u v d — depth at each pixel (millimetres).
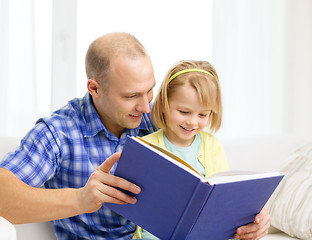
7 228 953
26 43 2203
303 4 2818
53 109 2266
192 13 2539
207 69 1562
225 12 2617
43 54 2254
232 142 1865
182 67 1531
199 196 1038
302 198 1642
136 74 1307
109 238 1430
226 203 1107
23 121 2209
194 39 2551
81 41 2332
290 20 2795
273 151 1883
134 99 1342
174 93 1479
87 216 1403
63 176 1417
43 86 2260
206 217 1103
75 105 1482
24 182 1256
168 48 2496
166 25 2486
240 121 2709
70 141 1374
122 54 1320
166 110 1489
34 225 1479
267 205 1705
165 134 1578
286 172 1771
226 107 2652
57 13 2268
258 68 2723
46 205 1136
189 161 1546
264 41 2734
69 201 1133
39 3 2240
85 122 1418
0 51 2166
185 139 1528
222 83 2631
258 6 2705
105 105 1370
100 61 1341
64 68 2289
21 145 1324
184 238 1130
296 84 2832
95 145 1421
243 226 1240
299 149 1884
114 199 1104
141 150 1032
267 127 2781
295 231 1607
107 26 2369
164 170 1036
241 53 2676
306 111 2859
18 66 2199
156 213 1118
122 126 1399
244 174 1226
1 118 2168
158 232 1157
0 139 1519
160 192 1075
